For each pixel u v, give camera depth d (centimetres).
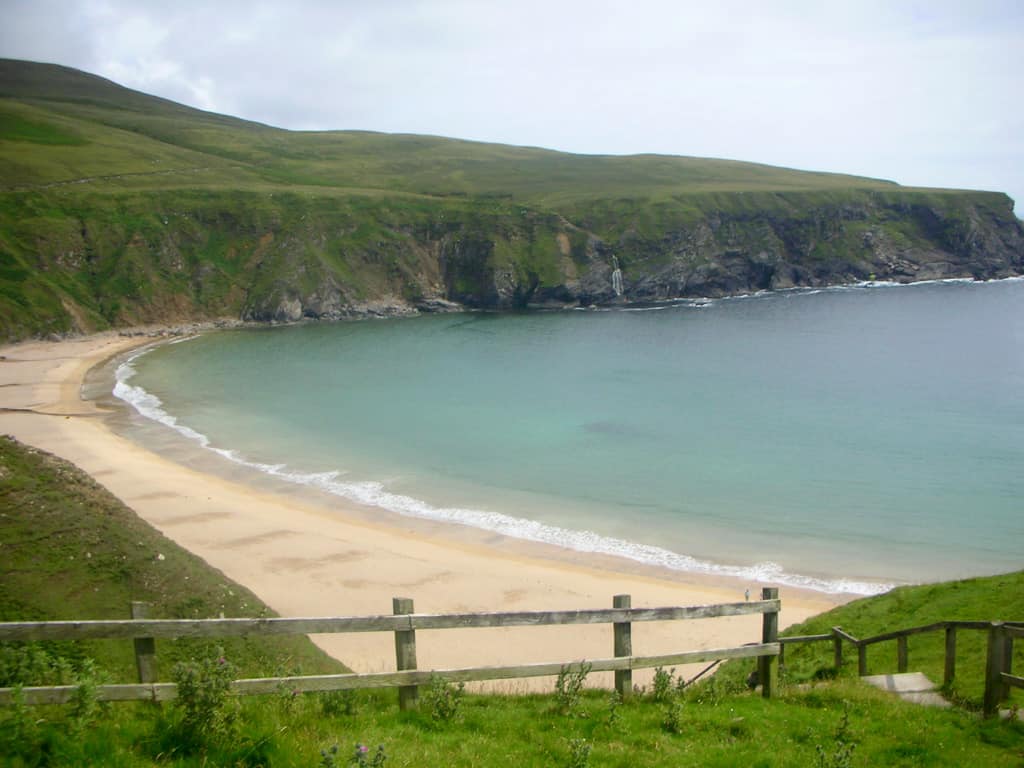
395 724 898
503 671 991
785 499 4375
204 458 5362
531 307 15938
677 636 2706
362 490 4644
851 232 17575
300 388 8150
